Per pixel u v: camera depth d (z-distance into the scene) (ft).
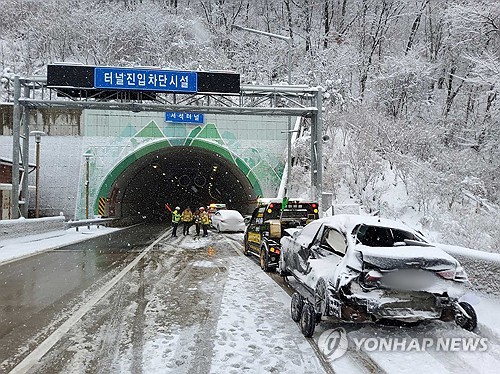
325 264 22.13
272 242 40.45
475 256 25.46
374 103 129.08
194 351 18.83
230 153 116.98
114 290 31.35
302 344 19.85
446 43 124.67
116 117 116.57
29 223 68.95
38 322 23.09
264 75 158.10
